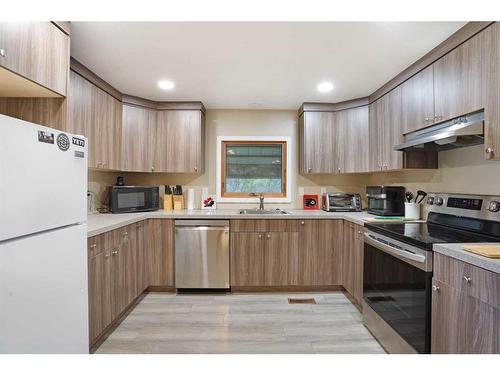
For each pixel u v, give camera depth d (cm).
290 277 301
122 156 302
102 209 314
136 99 316
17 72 131
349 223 278
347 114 326
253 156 376
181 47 202
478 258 121
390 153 265
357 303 268
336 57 218
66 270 124
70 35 183
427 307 151
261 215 300
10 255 94
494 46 151
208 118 370
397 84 253
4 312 92
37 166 105
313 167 336
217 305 272
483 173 193
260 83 275
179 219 300
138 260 274
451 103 185
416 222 235
